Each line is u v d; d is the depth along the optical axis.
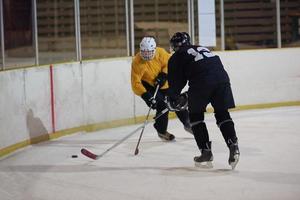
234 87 21.11
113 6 25.95
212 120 19.31
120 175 12.65
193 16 21.36
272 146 15.03
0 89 14.59
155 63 15.35
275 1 23.94
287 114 20.03
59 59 23.86
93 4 25.70
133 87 15.23
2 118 14.67
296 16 24.83
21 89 15.52
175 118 19.95
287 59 21.70
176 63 12.55
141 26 26.92
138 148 15.30
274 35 25.05
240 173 12.41
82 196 11.14
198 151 14.75
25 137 15.76
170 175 12.48
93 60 18.14
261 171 12.53
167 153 14.64
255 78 21.39
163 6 27.27
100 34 25.86
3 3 17.94
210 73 12.37
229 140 12.27
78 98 17.70
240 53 21.17
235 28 25.30
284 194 10.73
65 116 17.30
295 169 12.63
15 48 18.05
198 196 10.85
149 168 13.18
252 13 25.17
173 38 12.80
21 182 12.35
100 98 18.34
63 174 12.91
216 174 12.40
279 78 21.66
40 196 11.25
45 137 16.56
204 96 12.38
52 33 24.52
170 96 12.74
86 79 17.92
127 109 19.03
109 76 18.55
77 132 17.72
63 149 15.55
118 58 18.81
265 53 21.47
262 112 20.66
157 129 15.89
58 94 17.02
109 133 17.77
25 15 18.17
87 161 14.08
